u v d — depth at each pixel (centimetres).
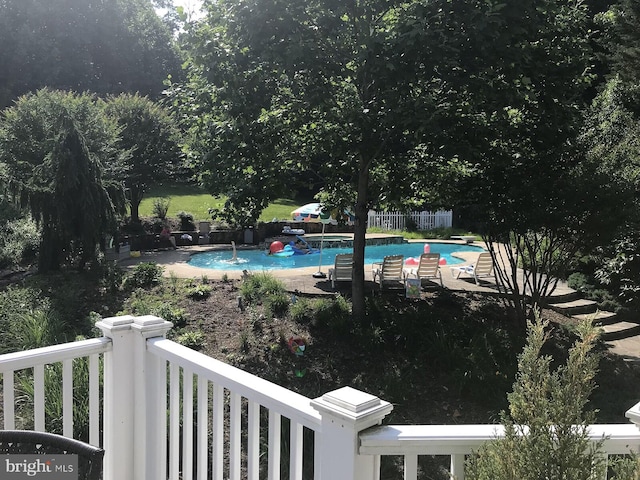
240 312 891
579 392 159
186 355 255
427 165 870
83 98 1530
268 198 830
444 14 689
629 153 903
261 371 725
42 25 3797
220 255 1773
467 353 779
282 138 830
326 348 794
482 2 694
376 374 744
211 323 846
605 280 1125
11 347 711
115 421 286
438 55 680
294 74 743
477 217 905
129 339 290
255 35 718
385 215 2423
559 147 834
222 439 241
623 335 993
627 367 812
